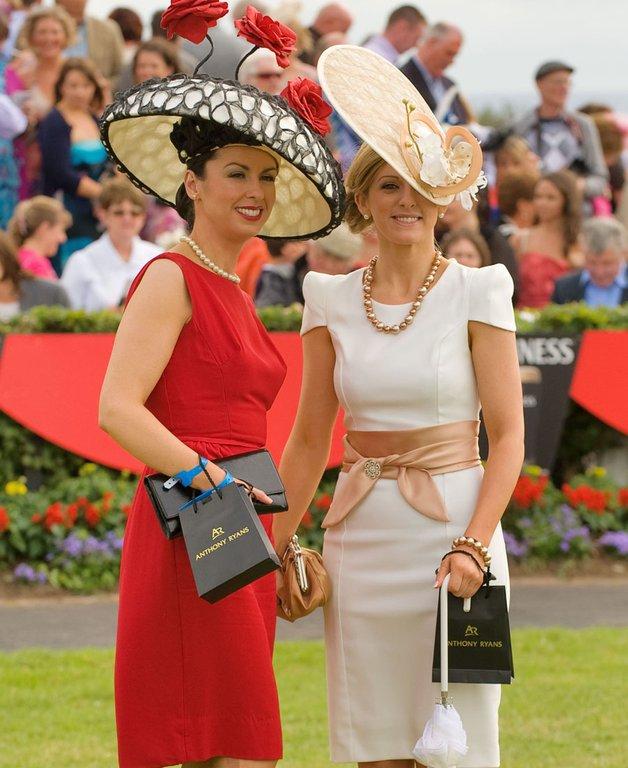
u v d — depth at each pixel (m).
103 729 7.81
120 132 5.45
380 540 5.42
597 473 12.66
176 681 5.09
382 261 5.50
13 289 12.62
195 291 5.12
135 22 16.61
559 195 14.77
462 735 5.08
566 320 12.60
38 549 11.28
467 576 5.17
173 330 5.09
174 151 5.64
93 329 11.95
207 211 5.22
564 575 11.70
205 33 5.26
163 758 5.07
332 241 12.45
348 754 5.53
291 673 8.88
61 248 14.47
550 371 12.37
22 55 14.66
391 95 5.48
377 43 16.36
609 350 12.44
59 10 14.68
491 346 5.34
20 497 11.54
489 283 5.36
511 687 8.59
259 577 4.92
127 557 5.21
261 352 5.33
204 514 4.95
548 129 16.67
